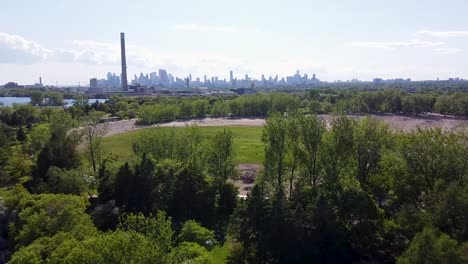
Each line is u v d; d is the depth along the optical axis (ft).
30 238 193.57
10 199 243.60
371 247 216.54
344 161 264.52
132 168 276.00
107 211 247.70
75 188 280.92
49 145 341.41
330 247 208.95
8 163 351.87
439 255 151.02
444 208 185.26
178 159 338.13
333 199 223.10
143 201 261.03
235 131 615.16
